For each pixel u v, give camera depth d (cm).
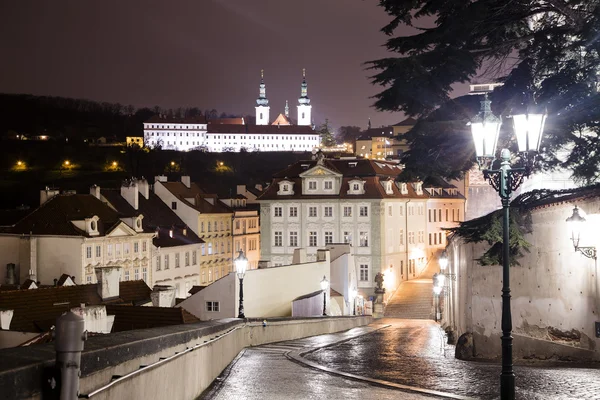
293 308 4181
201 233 8975
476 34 2259
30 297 3291
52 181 18638
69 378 590
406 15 2284
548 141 2062
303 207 8512
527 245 2198
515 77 2211
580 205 2005
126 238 7269
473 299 2623
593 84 2056
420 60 2206
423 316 6969
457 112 2239
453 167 2297
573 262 2069
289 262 8562
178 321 2911
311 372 1661
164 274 8025
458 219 10425
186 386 1179
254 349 2367
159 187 8950
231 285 3791
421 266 9238
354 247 8275
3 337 2467
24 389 551
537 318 2303
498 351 2517
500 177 1295
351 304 5831
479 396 1328
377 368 1820
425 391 1352
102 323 2778
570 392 1355
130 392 813
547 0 2162
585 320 2023
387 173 8750
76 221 6769
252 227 10556
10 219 6981
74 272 6631
